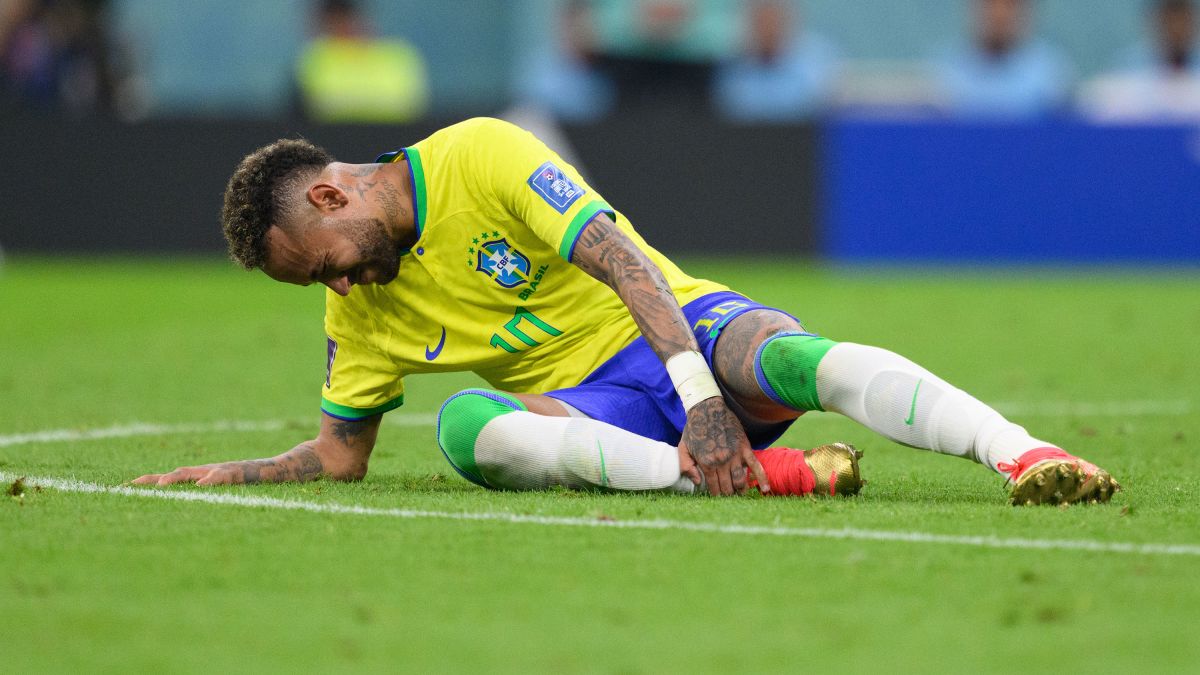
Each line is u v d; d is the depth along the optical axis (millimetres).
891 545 10609
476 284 13734
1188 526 11297
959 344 31641
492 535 11016
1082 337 32938
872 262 51469
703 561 10141
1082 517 11609
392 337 14102
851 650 8133
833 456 12836
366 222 13133
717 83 60469
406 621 8766
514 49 81812
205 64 83312
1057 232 51188
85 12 58281
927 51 78562
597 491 13016
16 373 27094
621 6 58312
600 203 13250
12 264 53625
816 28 78875
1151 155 50812
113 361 29219
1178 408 21938
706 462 12797
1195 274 50562
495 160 13414
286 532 11180
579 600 9180
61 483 13844
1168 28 56469
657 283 13070
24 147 53656
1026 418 20875
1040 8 77375
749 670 7816
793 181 51500
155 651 8242
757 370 13000
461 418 13141
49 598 9305
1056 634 8398
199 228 53812
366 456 14703
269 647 8297
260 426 20406
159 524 11508
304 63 60188
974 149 51156
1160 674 7703
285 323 37219
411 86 61219
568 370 14023
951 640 8305
